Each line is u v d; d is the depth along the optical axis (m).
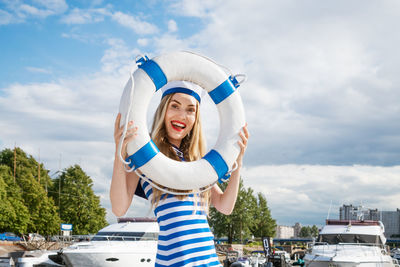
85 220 44.16
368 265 12.27
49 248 25.64
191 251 2.28
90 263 11.20
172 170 2.34
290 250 43.41
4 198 36.28
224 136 2.54
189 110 2.62
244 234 50.03
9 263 16.98
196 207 2.42
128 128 2.31
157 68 2.44
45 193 41.28
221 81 2.57
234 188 2.61
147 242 12.05
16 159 46.31
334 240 14.09
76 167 46.91
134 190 2.53
